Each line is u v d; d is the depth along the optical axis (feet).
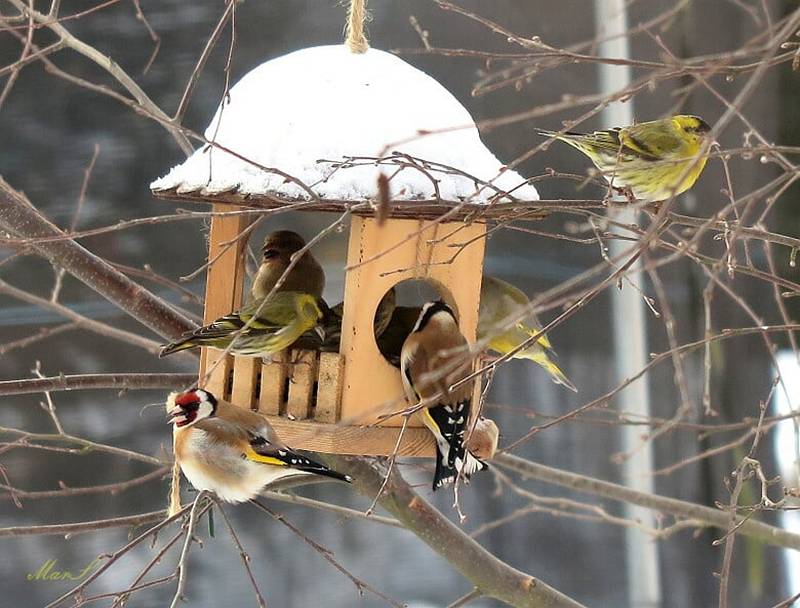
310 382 27.55
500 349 32.27
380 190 19.33
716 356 55.01
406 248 26.81
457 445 25.79
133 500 51.06
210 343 27.50
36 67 53.88
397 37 55.98
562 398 56.29
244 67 55.83
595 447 55.93
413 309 30.07
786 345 56.70
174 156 54.29
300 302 27.76
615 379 55.47
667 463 55.31
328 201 24.20
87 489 31.24
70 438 31.35
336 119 26.76
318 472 27.12
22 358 50.65
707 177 55.42
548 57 24.12
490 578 31.86
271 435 27.58
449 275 27.37
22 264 50.80
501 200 26.03
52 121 53.93
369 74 27.81
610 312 56.29
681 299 55.42
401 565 53.31
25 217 31.27
